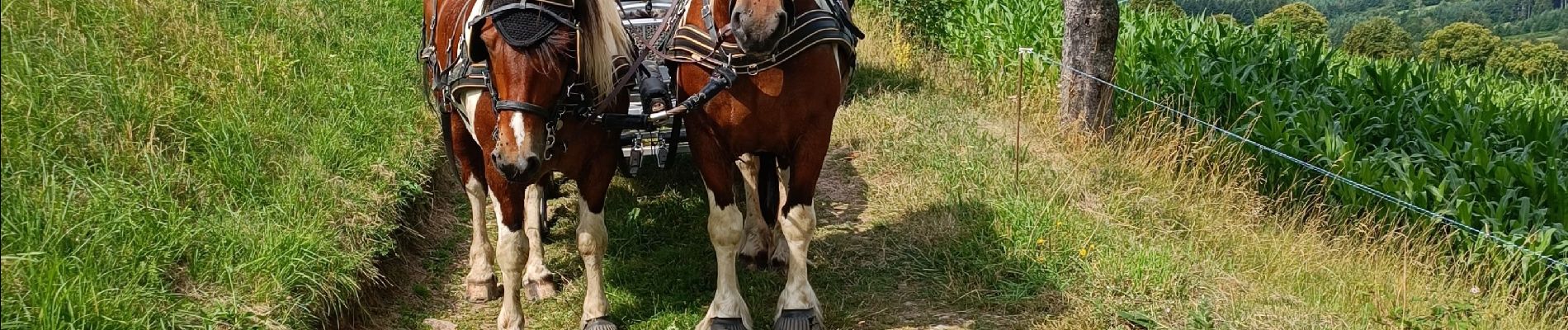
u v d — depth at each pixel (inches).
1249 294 209.6
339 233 197.9
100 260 158.1
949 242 228.8
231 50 268.1
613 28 165.8
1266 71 366.0
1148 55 384.8
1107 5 307.7
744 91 169.9
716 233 183.6
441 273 221.0
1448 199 263.4
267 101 245.9
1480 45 1171.9
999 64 414.0
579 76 156.9
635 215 230.5
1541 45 1124.5
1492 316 210.4
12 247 154.5
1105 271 213.3
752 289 209.6
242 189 201.3
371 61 315.6
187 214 183.6
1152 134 302.2
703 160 179.2
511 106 147.3
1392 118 308.3
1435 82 358.0
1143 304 200.7
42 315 139.4
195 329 153.6
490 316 199.6
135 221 171.9
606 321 185.2
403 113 276.1
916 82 402.9
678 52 176.4
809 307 187.3
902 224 244.5
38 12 235.6
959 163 281.3
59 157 185.2
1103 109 315.3
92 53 226.4
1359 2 3917.3
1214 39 401.4
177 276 166.9
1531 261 230.5
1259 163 296.7
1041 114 347.6
